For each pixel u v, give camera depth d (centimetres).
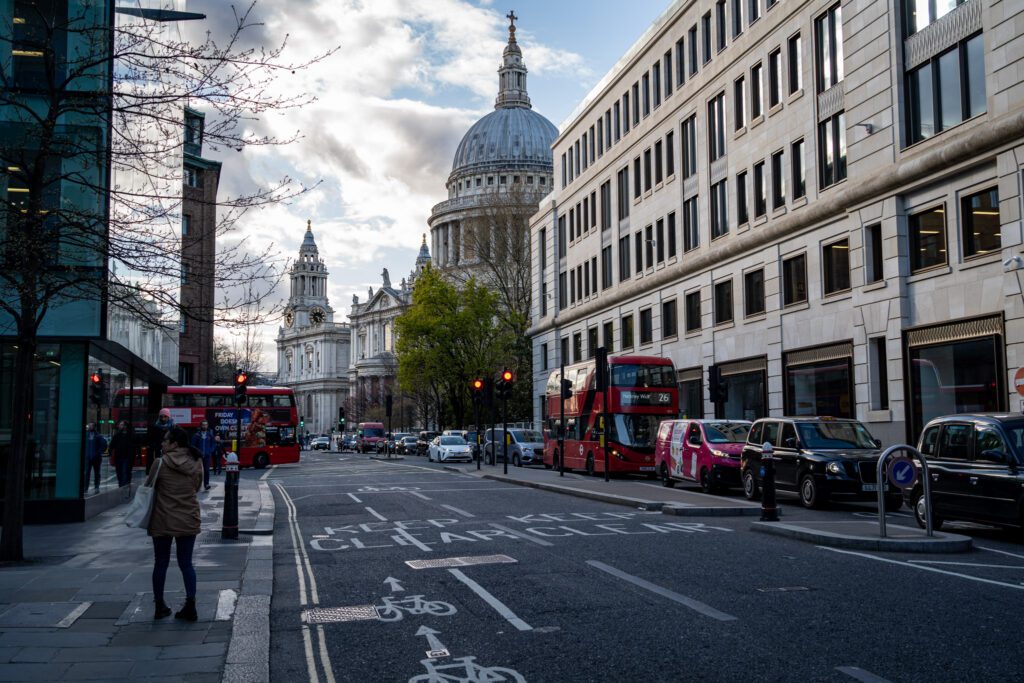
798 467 1938
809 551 1227
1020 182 2103
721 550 1245
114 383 2155
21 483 1252
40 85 1608
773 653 692
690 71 3984
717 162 3731
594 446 3284
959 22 2323
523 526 1606
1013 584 964
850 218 2762
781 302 3206
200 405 4794
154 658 725
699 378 3859
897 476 1276
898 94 2542
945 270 2367
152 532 857
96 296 1305
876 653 685
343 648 759
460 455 5147
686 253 4025
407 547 1368
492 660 702
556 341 5872
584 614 851
